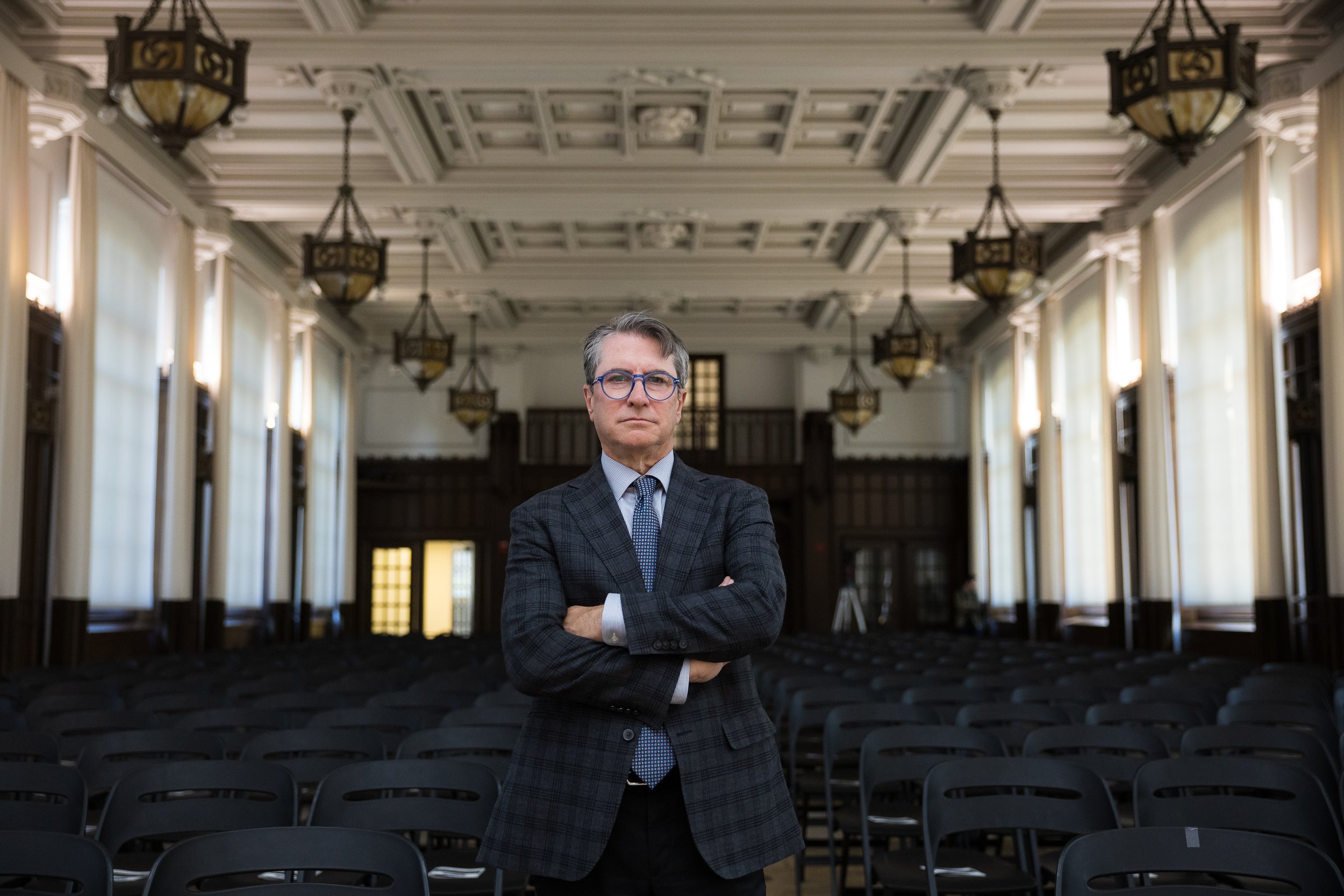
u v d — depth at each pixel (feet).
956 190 48.01
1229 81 24.50
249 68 38.58
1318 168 33.50
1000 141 45.03
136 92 23.56
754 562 6.71
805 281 62.34
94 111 37.63
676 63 36.24
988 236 39.06
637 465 7.16
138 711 18.01
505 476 77.61
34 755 14.69
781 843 6.64
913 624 78.07
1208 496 42.55
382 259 39.45
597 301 73.00
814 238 59.21
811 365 78.79
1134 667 29.53
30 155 34.42
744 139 46.24
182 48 23.54
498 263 62.49
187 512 45.21
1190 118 24.99
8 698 20.93
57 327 36.88
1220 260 41.60
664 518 7.00
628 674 6.28
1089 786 12.19
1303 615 35.63
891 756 14.49
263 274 56.44
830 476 78.02
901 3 35.35
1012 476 66.69
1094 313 53.72
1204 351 42.98
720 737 6.60
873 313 73.31
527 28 35.50
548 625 6.47
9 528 31.83
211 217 47.65
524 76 37.91
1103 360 51.26
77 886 10.68
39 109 34.37
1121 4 34.71
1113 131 44.39
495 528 77.66
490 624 76.84
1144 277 46.88
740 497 7.16
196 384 47.85
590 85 38.32
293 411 63.93
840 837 21.99
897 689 25.05
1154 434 46.03
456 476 78.54
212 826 11.65
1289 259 37.58
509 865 6.48
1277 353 36.70
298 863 8.51
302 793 17.40
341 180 47.70
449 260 60.80
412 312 73.26
